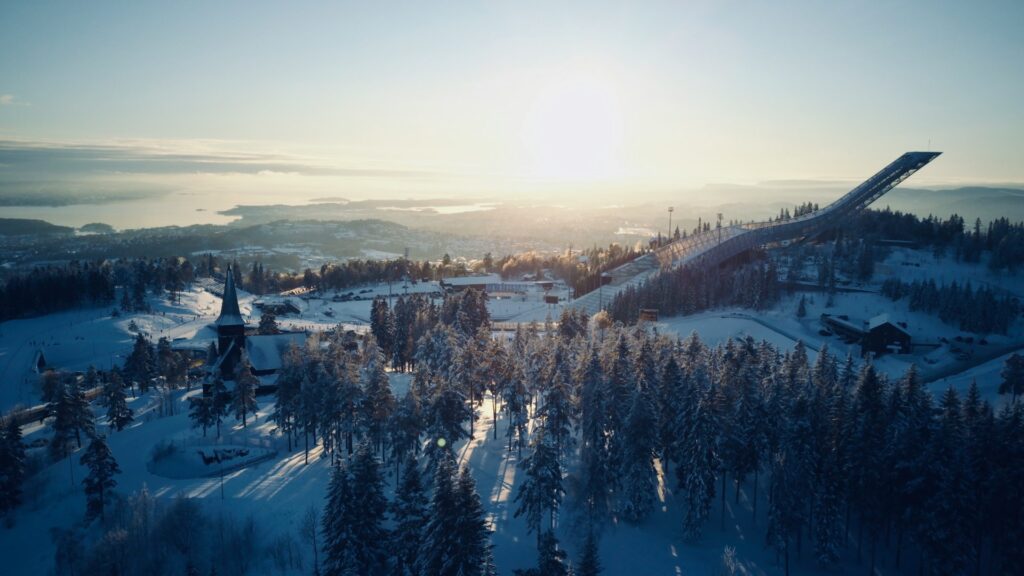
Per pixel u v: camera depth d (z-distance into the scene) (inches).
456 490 2135.8
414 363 5369.1
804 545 2760.8
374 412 3270.2
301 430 3843.5
